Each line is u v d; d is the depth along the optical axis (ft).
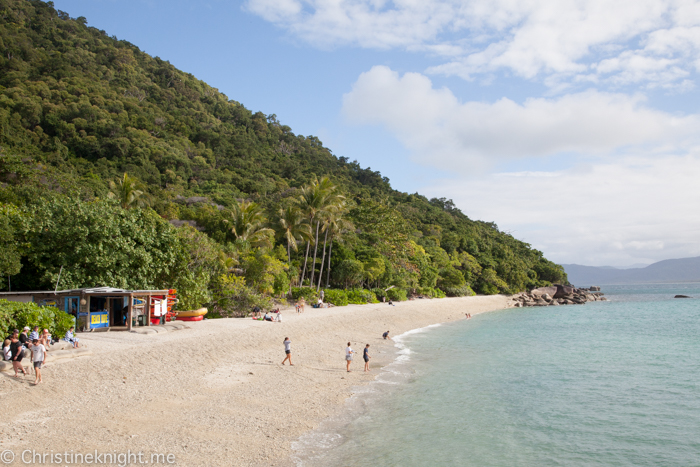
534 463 41.24
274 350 85.92
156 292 95.91
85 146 317.22
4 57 408.46
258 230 173.06
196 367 67.82
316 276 205.77
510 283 348.79
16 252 87.97
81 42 531.09
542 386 68.69
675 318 188.75
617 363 86.89
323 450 42.60
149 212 115.75
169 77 601.62
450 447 44.65
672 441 46.91
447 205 639.76
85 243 95.40
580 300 333.01
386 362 85.56
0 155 124.26
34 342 53.16
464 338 122.62
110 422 44.47
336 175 527.40
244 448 41.32
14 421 42.39
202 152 409.49
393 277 225.35
